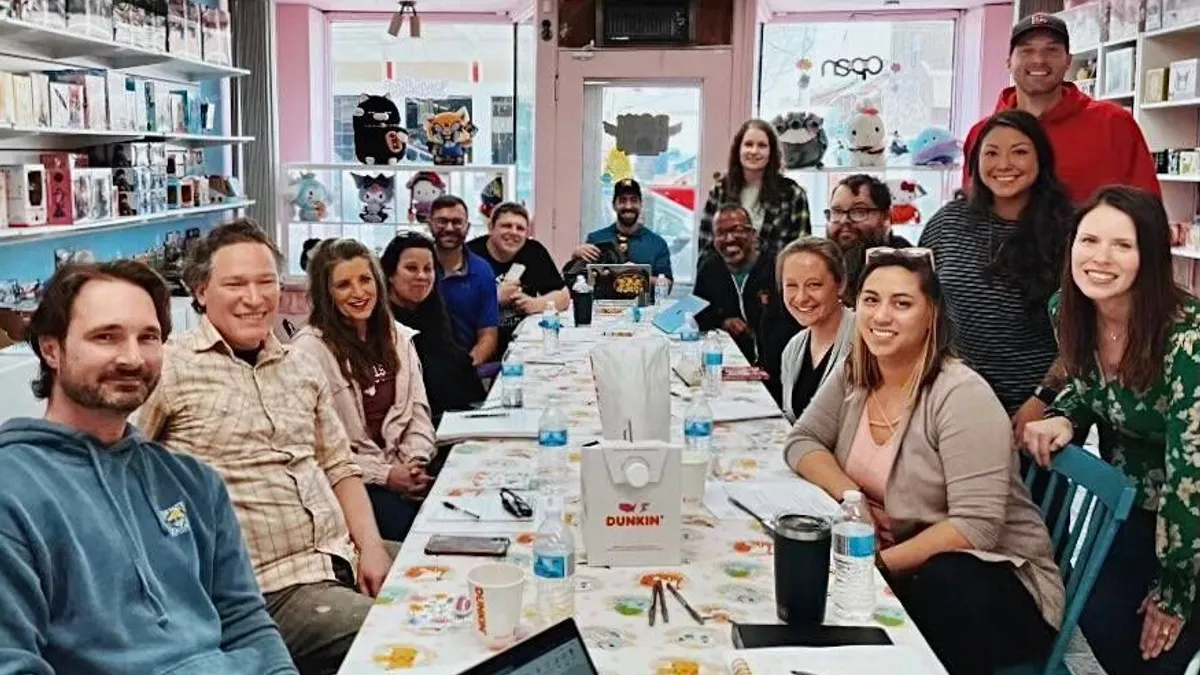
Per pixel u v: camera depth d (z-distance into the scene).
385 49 7.56
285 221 6.77
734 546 1.88
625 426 2.00
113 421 1.62
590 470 1.77
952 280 2.90
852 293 3.46
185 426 2.18
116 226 4.91
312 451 2.36
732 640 1.51
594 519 1.77
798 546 1.53
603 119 6.46
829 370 3.04
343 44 7.54
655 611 1.60
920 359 2.19
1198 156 5.22
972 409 2.11
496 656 1.28
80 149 4.81
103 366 1.56
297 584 2.16
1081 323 2.33
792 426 2.75
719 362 3.31
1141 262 2.13
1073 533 2.17
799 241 3.30
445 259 4.55
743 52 6.30
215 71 5.75
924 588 2.00
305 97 7.23
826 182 7.10
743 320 4.52
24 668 1.40
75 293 1.57
